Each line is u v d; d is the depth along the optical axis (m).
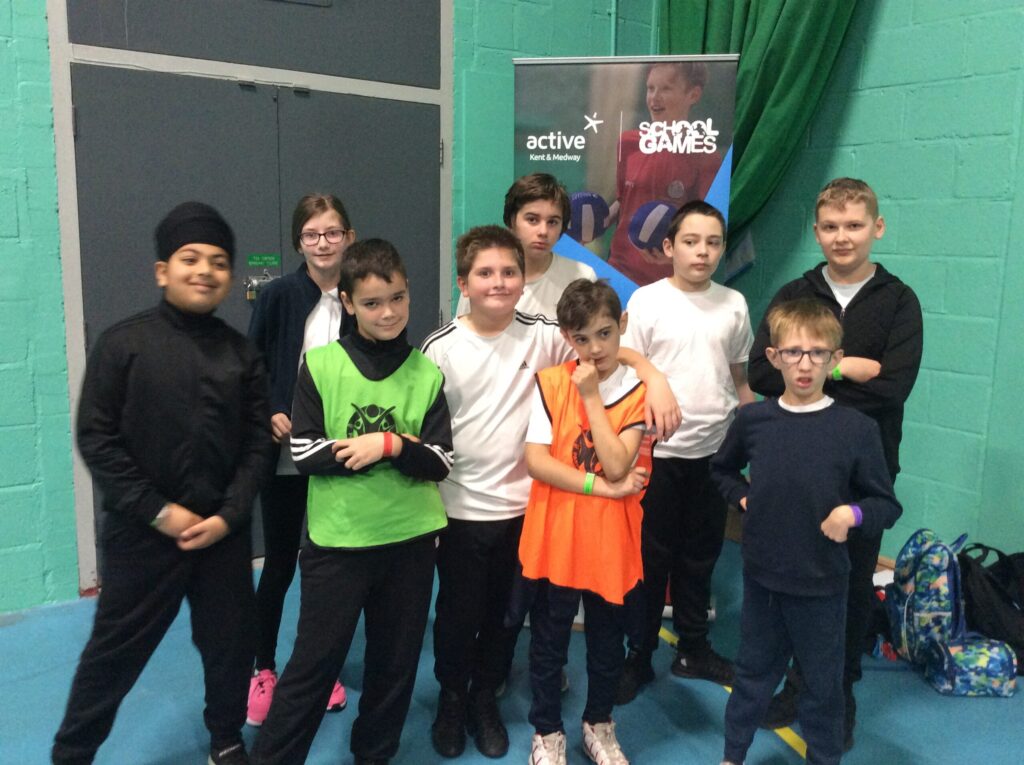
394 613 1.66
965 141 2.56
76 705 1.59
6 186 2.38
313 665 1.59
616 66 2.59
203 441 1.58
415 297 3.21
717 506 2.15
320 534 1.61
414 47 3.04
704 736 1.97
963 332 2.61
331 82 2.88
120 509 1.52
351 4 2.88
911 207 2.74
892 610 2.32
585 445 1.69
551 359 1.88
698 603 2.21
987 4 2.48
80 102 2.46
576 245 2.69
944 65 2.61
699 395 2.08
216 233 1.57
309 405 1.63
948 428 2.68
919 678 2.24
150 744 1.89
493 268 1.71
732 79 2.55
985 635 2.27
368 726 1.70
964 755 1.89
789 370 1.61
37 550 2.57
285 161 2.83
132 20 2.50
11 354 2.45
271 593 2.00
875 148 2.84
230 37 2.67
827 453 1.59
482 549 1.80
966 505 2.64
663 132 2.60
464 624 1.83
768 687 1.72
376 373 1.64
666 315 2.10
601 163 2.64
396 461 1.58
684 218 2.06
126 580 1.56
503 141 3.31
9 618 2.51
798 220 3.15
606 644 1.77
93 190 2.51
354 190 2.99
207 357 1.59
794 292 1.97
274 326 1.92
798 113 2.94
